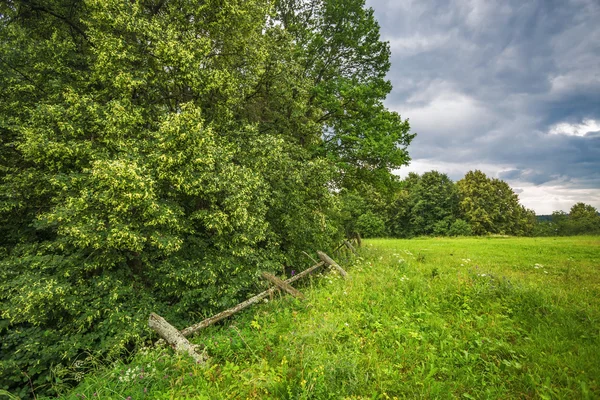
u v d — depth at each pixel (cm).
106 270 822
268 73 1273
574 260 1395
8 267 789
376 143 1516
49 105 856
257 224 960
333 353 464
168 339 535
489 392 376
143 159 805
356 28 1694
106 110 870
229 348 506
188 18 1101
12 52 985
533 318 592
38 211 934
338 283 831
